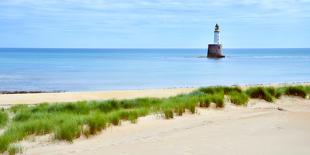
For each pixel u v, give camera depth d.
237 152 7.54
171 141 8.87
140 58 138.88
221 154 7.41
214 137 9.09
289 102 16.70
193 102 14.47
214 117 12.52
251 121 11.34
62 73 60.97
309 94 18.58
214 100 15.02
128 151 8.01
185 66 84.75
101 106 16.09
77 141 9.48
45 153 8.24
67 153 8.13
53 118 12.20
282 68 76.69
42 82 45.91
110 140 9.45
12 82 45.94
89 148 8.55
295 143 8.23
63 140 9.50
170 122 11.67
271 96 17.11
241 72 64.69
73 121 10.79
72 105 16.42
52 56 155.50
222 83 43.50
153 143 8.75
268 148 7.82
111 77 53.59
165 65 88.94
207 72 64.75
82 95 26.00
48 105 17.11
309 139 8.61
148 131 10.42
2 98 24.23
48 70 68.19
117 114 12.31
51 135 10.02
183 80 48.41
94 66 83.06
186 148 8.03
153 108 14.27
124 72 64.38
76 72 63.62
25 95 26.25
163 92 27.61
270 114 12.84
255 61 111.75
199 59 125.88
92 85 42.22
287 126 10.34
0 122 12.37
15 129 10.49
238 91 18.84
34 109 15.76
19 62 100.88
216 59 111.88
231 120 11.71
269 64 94.00
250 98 17.22
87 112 14.77
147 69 73.19
